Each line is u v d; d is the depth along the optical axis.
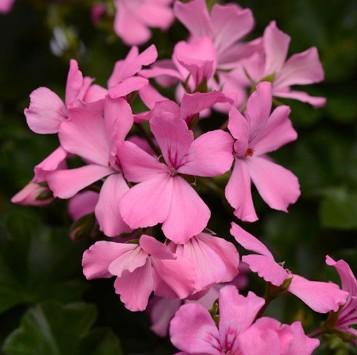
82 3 0.56
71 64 0.40
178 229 0.38
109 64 0.54
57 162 0.39
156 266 0.37
